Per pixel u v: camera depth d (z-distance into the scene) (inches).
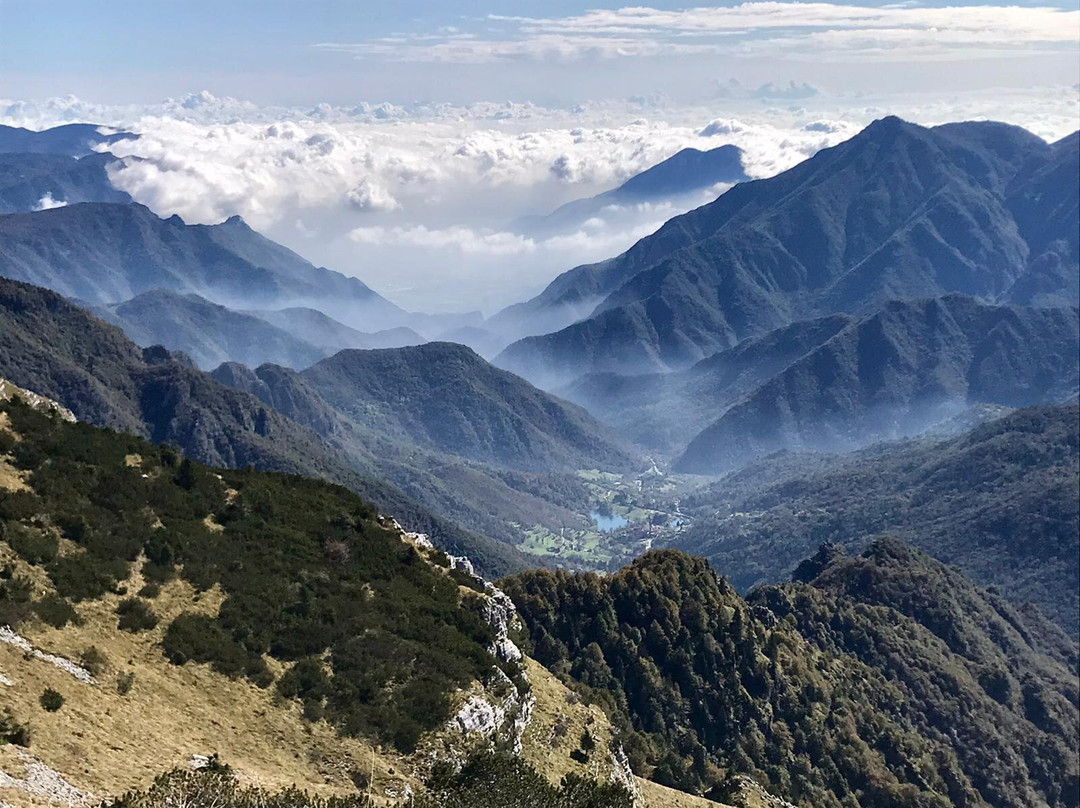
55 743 2541.8
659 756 5378.9
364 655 3693.4
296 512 4544.8
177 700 3112.7
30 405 4522.6
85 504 3892.7
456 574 4778.5
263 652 3567.9
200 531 4065.0
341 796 2942.9
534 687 4434.1
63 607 3218.5
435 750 3383.4
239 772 2859.3
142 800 2375.7
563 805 3061.0
